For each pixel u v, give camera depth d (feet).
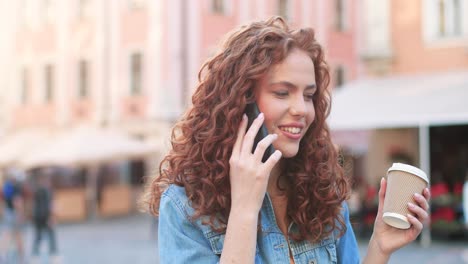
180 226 6.38
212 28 84.89
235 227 5.89
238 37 6.62
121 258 44.78
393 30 55.36
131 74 86.02
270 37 6.45
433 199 46.98
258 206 5.98
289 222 7.00
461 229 45.37
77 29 90.79
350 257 7.27
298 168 6.98
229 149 6.38
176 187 6.56
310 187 6.98
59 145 69.77
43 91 93.97
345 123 47.01
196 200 6.41
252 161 6.02
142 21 85.40
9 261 39.81
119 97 86.58
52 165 70.79
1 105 97.60
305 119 6.54
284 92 6.40
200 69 6.87
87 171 81.30
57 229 64.44
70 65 91.25
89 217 75.66
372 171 57.26
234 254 5.82
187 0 83.46
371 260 6.81
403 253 41.57
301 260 6.82
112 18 87.76
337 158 7.31
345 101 51.06
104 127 87.20
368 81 55.57
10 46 97.71
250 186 5.97
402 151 56.03
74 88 90.74
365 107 48.55
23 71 96.68
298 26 6.84
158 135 82.53
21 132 94.38
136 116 85.10
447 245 44.73
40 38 94.63
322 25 94.02
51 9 93.86
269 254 6.62
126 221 71.61
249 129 6.19
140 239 55.77
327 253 7.00
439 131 56.85
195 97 6.75
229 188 6.39
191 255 6.22
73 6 91.20
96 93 88.48
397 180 6.52
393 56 55.01
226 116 6.38
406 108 45.98
